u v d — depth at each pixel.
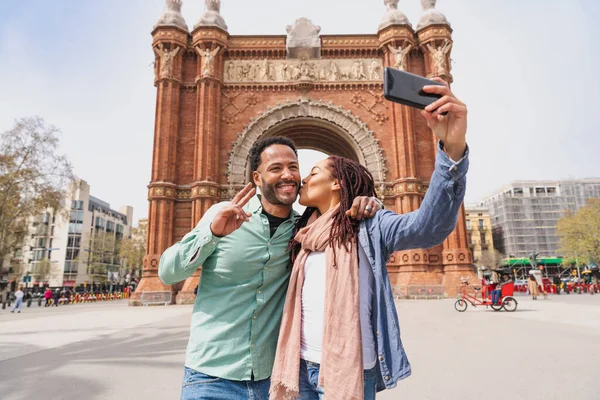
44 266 94.00
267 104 36.47
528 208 96.88
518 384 6.90
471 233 104.75
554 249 93.81
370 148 35.66
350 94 36.94
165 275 2.92
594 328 13.87
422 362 8.81
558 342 11.05
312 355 2.71
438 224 2.36
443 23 36.91
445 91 2.30
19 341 13.12
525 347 10.38
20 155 40.25
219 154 34.94
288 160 3.11
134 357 9.93
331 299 2.64
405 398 6.25
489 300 22.42
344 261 2.70
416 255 32.94
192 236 2.90
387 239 2.67
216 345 2.74
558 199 96.81
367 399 2.54
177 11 37.25
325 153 43.56
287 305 2.89
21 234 46.12
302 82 36.34
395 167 34.97
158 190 32.91
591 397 6.09
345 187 2.95
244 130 35.28
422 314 19.89
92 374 8.16
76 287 91.38
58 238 103.62
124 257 98.25
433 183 2.37
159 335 13.77
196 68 36.97
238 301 2.83
